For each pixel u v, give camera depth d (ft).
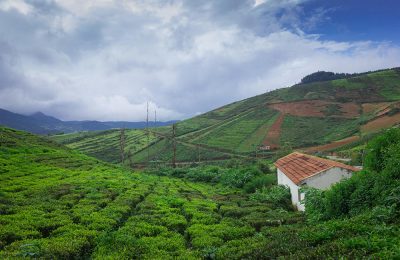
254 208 92.32
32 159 150.00
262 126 492.95
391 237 38.60
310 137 414.21
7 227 61.21
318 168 100.94
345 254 35.94
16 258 47.14
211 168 198.49
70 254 52.70
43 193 94.17
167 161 374.84
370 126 385.50
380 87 636.89
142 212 82.69
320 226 50.55
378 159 64.28
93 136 546.26
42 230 64.03
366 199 57.93
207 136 481.87
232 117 596.29
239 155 376.48
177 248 58.70
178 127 592.19
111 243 57.11
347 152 252.01
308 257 38.29
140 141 488.02
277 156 276.82
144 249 55.88
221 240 61.16
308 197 76.59
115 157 411.13
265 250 45.50
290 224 72.90
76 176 128.67
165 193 114.32
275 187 121.70
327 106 552.00
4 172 119.85
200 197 114.11
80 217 72.74
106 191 104.06
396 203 49.65
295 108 561.84
